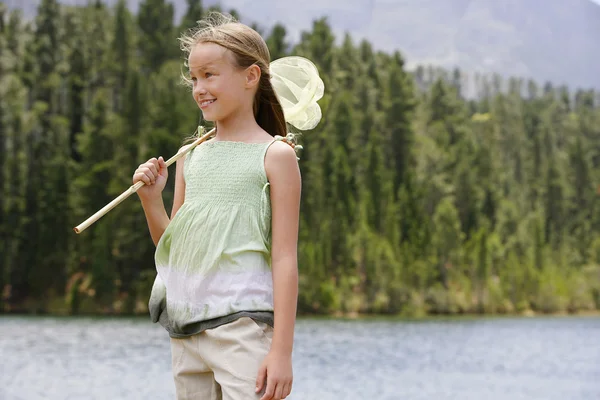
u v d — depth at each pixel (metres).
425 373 25.20
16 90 70.38
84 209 63.16
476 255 70.69
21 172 64.25
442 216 71.75
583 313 74.75
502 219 84.75
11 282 60.56
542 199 95.00
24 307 59.75
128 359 26.00
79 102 76.62
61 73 78.06
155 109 66.81
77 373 21.97
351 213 66.94
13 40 81.19
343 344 34.88
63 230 62.22
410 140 84.56
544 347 37.56
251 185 2.78
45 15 79.88
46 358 25.92
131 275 61.03
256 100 2.98
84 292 59.03
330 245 62.94
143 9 83.06
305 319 55.38
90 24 81.00
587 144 110.25
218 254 2.71
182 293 2.75
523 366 28.78
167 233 2.84
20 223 62.03
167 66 72.69
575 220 94.56
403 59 92.56
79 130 76.19
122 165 65.31
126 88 69.31
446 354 32.22
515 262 73.31
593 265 85.69
